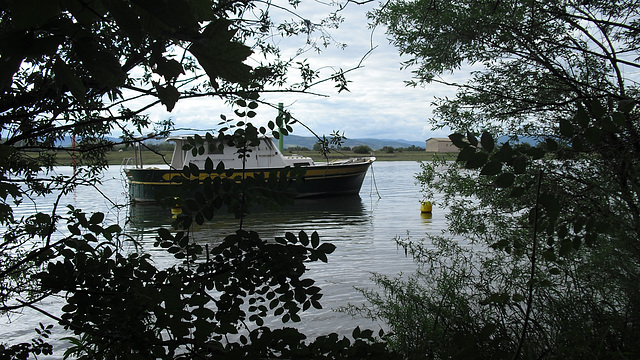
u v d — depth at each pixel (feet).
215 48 1.84
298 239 5.65
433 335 11.70
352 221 58.80
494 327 6.65
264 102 5.94
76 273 5.30
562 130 5.66
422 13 13.69
